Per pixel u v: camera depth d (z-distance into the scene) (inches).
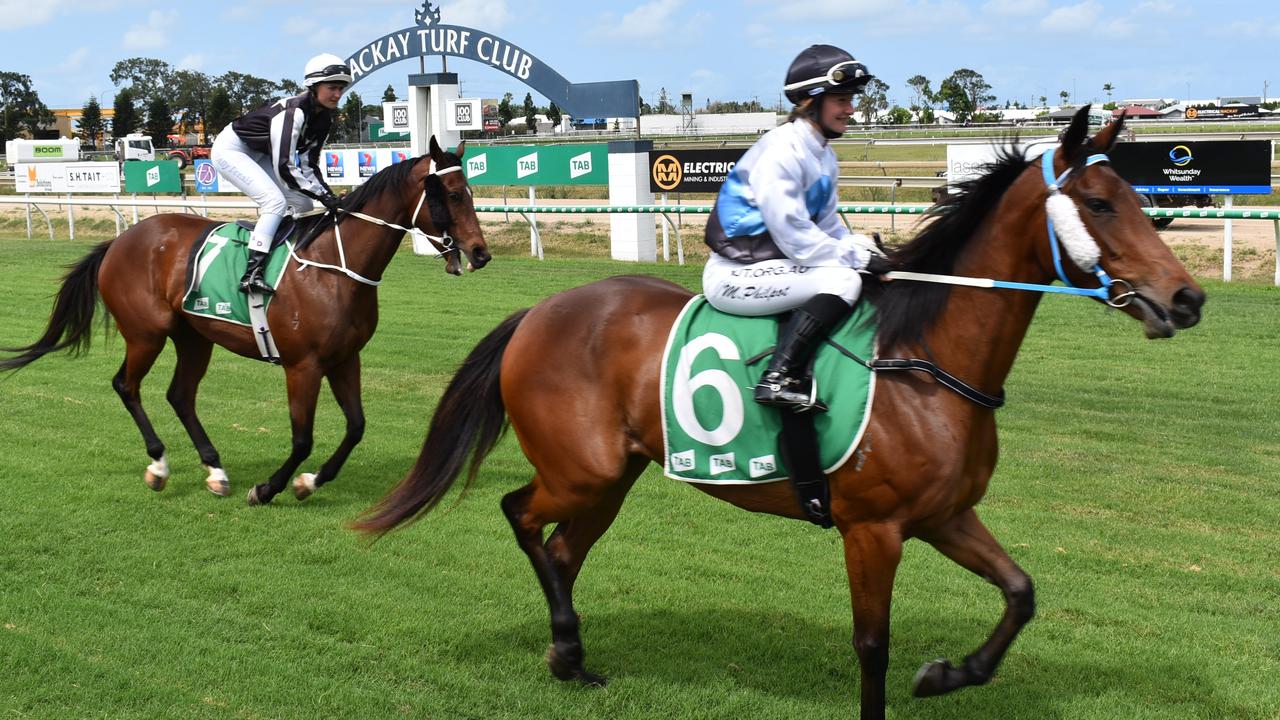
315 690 124.6
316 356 193.2
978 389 109.3
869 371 110.0
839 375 110.9
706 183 538.3
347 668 130.7
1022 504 189.6
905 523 109.7
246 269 194.9
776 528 180.7
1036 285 105.7
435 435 136.3
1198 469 207.8
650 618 145.7
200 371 209.6
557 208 549.0
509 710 122.2
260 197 196.7
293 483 206.2
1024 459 215.2
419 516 136.3
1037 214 106.0
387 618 144.8
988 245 109.3
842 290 111.0
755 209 114.0
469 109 622.5
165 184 844.0
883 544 110.1
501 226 677.3
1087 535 173.8
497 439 136.3
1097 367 297.0
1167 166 442.9
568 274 501.7
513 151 607.8
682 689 126.0
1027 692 124.1
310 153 204.7
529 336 128.9
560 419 124.8
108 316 214.7
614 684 127.0
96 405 267.1
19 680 125.0
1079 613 145.0
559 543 133.3
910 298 111.1
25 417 254.8
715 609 148.3
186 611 146.6
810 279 111.7
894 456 107.9
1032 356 311.9
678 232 544.1
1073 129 102.7
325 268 192.5
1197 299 98.2
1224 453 217.5
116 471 213.8
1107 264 102.1
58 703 121.0
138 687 124.3
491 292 451.2
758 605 149.3
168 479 209.3
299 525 183.6
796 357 110.6
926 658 132.6
